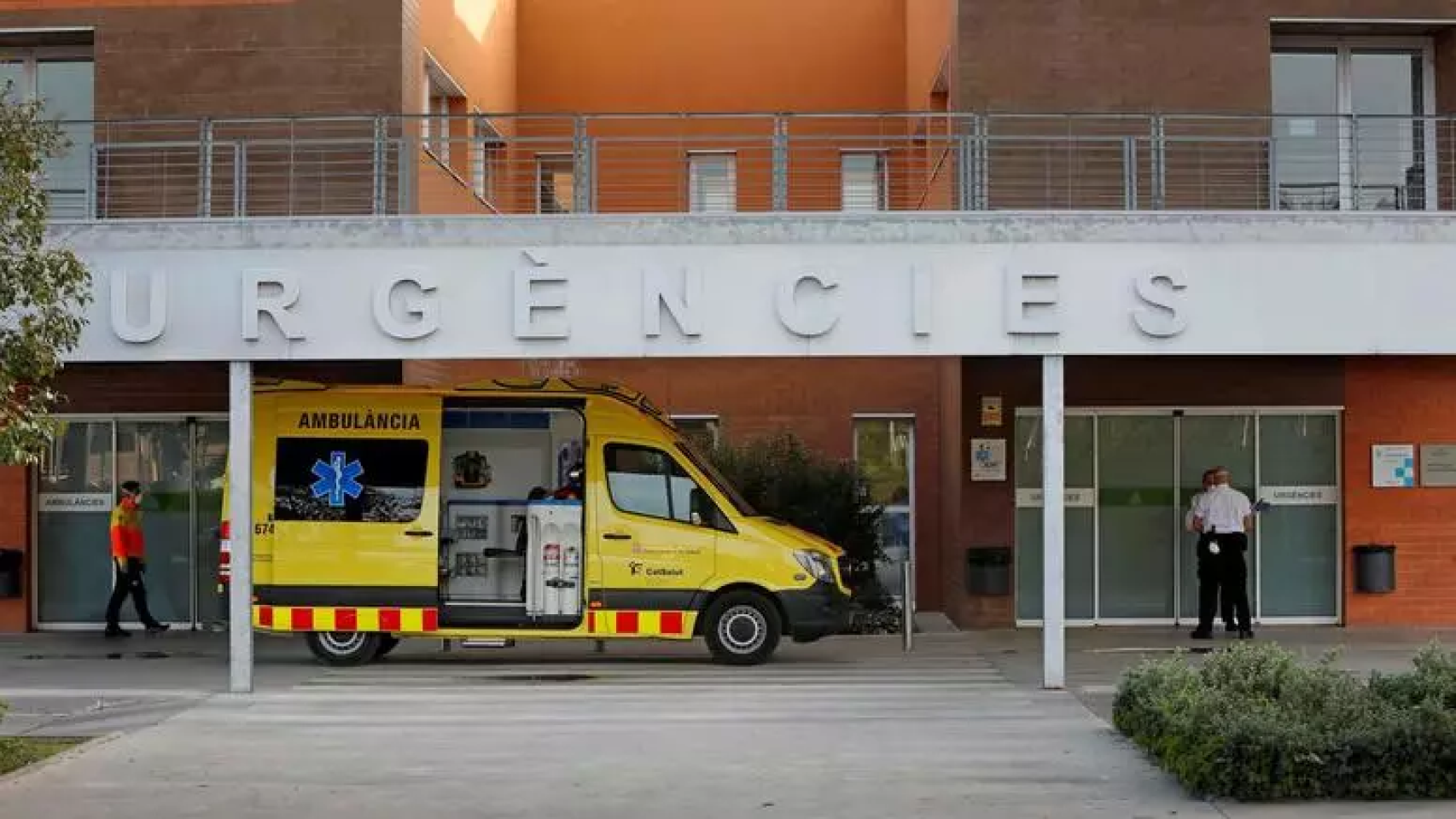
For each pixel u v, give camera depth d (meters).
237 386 14.02
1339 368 19.09
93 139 17.02
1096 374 19.16
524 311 13.92
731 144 24.59
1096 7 18.02
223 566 15.57
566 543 15.42
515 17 24.67
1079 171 17.77
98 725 12.19
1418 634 18.28
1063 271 13.89
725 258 13.91
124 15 18.17
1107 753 10.76
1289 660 10.84
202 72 18.06
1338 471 19.17
